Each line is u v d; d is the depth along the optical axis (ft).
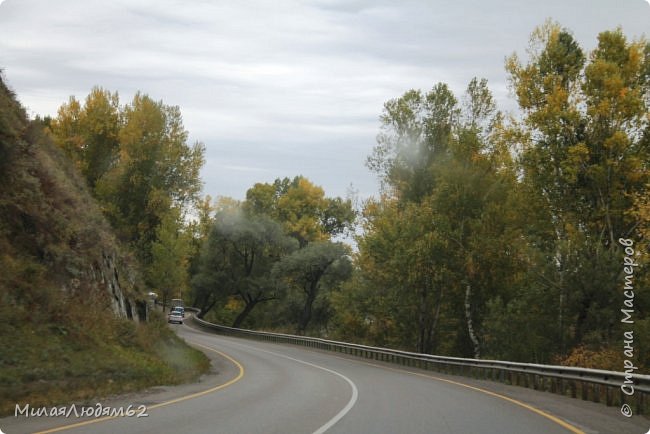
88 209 97.35
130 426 36.78
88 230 84.64
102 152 183.11
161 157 176.14
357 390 63.31
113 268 91.50
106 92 182.91
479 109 147.74
